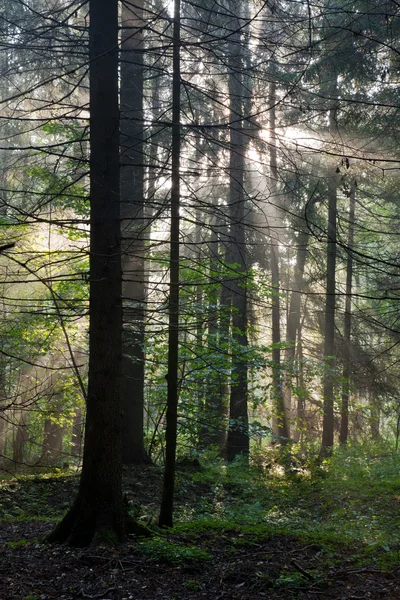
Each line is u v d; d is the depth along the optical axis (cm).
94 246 800
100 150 805
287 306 2372
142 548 738
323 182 1560
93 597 609
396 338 1966
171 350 862
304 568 711
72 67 1172
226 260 1820
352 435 2531
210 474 1481
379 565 718
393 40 1194
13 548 760
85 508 781
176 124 802
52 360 1895
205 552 745
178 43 825
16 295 1572
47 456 2241
